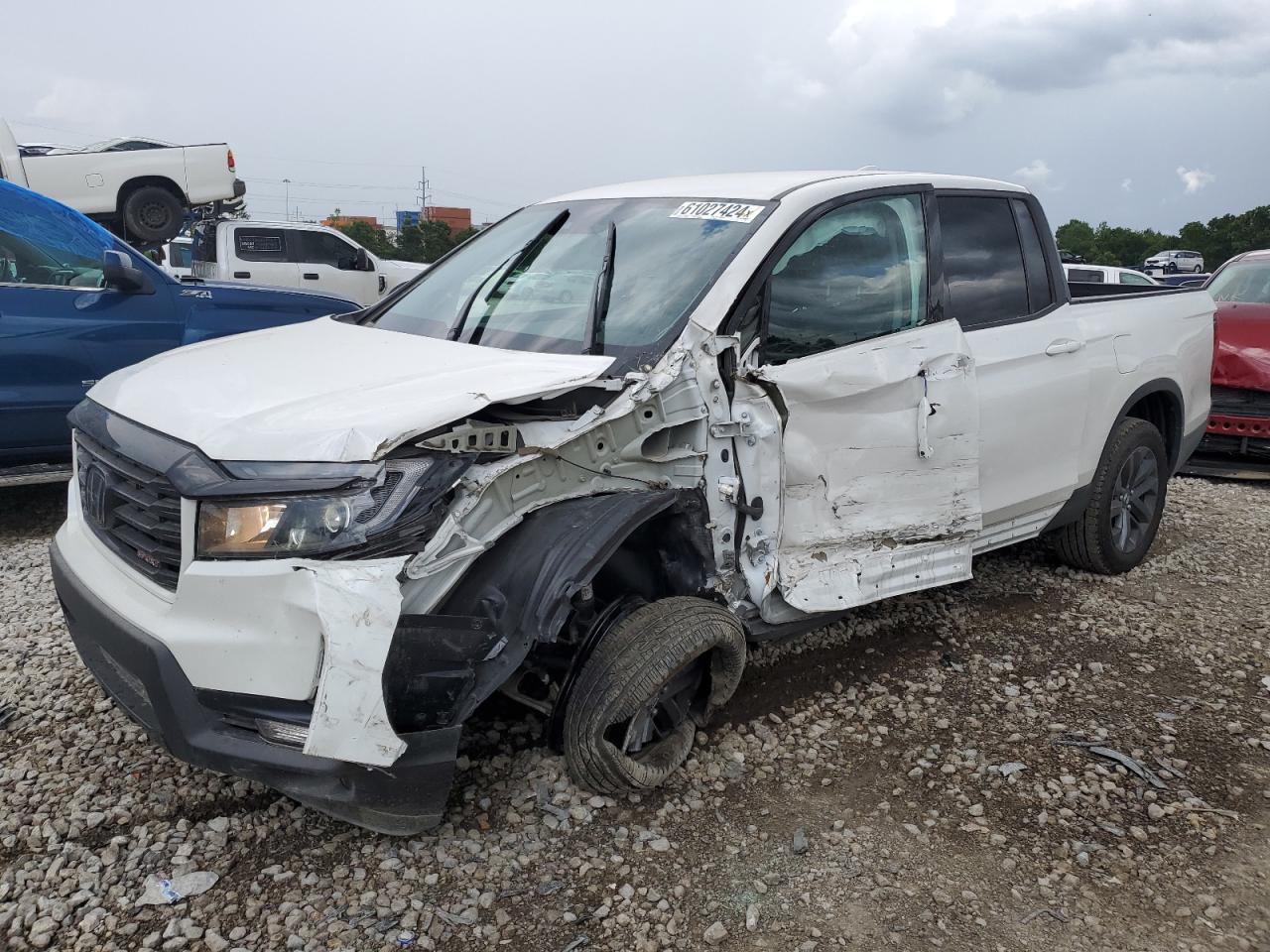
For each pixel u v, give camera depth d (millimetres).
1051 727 3709
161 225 14461
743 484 3312
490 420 2850
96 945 2467
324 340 3715
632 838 2936
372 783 2521
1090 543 5141
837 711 3781
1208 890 2812
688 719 3311
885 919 2650
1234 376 7613
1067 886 2811
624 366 3143
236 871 2748
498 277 4031
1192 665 4285
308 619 2416
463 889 2699
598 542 2779
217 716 2580
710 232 3639
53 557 3225
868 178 3973
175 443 2723
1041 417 4465
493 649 2703
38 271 6000
